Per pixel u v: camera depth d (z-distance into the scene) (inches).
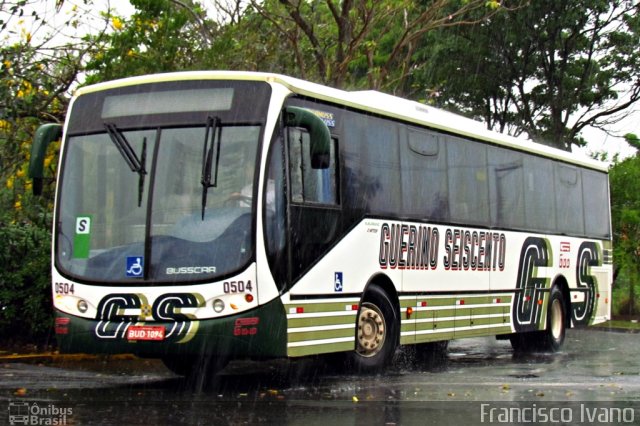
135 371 551.8
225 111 449.7
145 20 784.3
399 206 546.6
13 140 680.4
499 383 502.0
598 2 1440.7
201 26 839.7
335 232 486.9
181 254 437.7
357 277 502.9
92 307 447.5
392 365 619.8
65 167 471.5
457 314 605.6
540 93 1550.2
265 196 438.6
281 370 562.6
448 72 1481.3
